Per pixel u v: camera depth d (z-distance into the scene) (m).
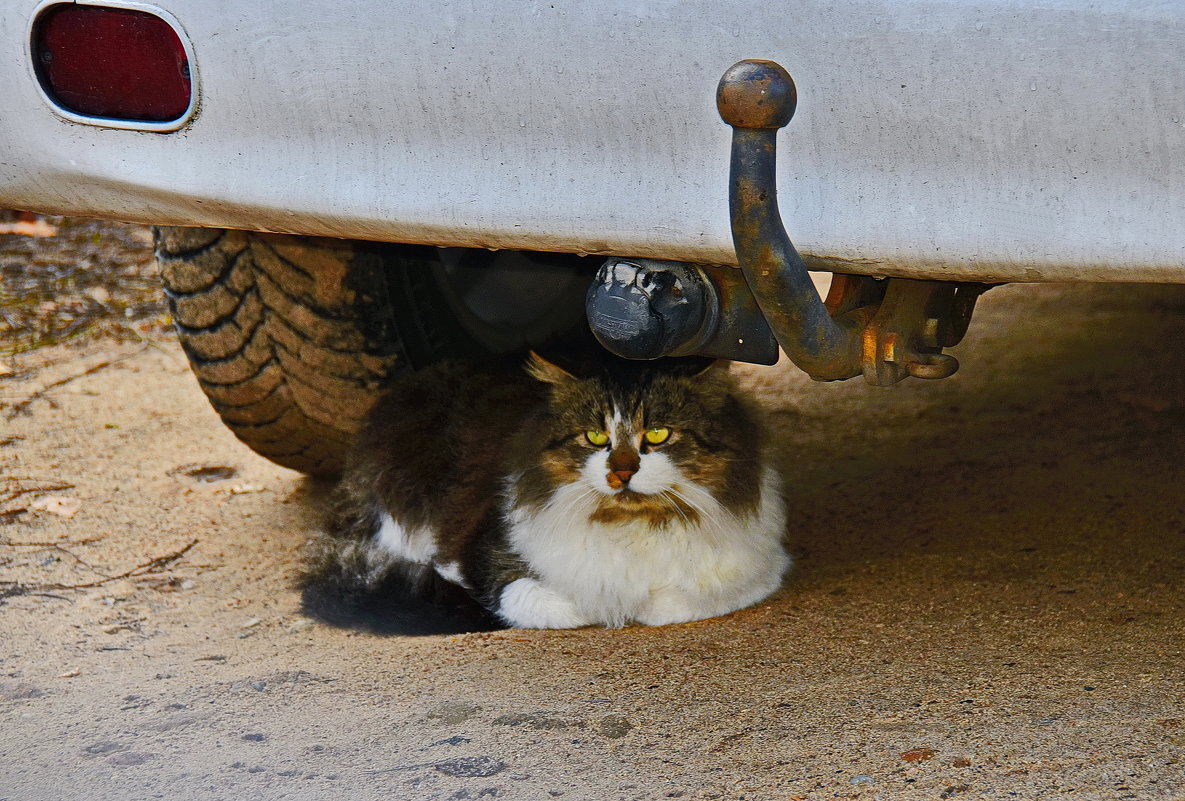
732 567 3.83
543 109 2.61
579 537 3.82
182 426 5.55
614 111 2.56
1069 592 3.64
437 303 4.46
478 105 2.66
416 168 2.76
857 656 3.31
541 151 2.65
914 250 2.44
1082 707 2.87
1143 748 2.65
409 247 4.25
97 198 3.04
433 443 4.23
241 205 2.92
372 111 2.75
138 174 2.94
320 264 4.11
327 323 4.22
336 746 2.94
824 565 4.15
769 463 4.11
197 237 4.05
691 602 3.84
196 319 4.20
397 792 2.70
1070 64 2.21
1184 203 2.22
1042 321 6.41
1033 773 2.58
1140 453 4.82
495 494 4.04
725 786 2.64
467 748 2.89
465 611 4.02
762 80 2.24
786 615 3.72
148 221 3.12
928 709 2.92
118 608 3.98
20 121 2.96
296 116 2.80
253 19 2.74
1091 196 2.28
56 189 3.05
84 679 3.45
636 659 3.43
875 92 2.35
